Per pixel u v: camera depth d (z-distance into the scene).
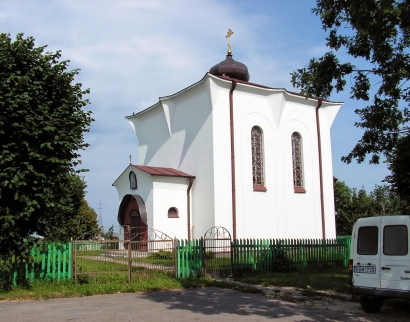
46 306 10.47
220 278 15.82
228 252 17.09
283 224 27.33
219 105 25.66
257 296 12.16
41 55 12.63
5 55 11.80
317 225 29.19
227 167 25.44
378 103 12.18
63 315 9.46
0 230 11.73
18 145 11.73
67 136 12.54
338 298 12.00
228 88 26.03
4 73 11.70
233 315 9.62
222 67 30.47
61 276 13.09
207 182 25.31
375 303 10.25
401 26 10.75
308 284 14.19
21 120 11.78
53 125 12.25
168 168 27.56
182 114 27.70
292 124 29.02
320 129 30.59
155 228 24.62
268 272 17.30
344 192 36.69
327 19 11.35
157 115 30.22
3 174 11.21
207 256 17.00
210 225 24.81
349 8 10.41
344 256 20.41
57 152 12.48
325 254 19.69
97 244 14.81
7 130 11.59
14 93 11.60
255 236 25.89
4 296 11.30
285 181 27.94
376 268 10.02
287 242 18.39
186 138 27.17
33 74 12.13
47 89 12.70
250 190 26.11
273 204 27.05
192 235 25.89
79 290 12.15
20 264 12.37
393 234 9.93
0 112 11.43
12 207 11.86
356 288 10.24
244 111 26.55
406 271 9.55
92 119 13.41
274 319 9.27
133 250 15.13
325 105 30.94
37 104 12.24
